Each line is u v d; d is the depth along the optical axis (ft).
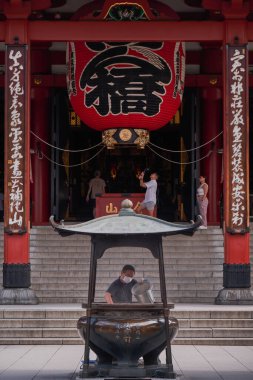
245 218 130.31
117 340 81.30
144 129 141.90
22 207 129.90
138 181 211.82
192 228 81.76
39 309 115.34
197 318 114.11
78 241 147.43
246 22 132.36
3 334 111.14
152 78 137.90
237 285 129.08
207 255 143.02
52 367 90.79
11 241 129.59
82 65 138.41
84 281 135.64
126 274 87.30
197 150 185.68
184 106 190.60
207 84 180.75
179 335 111.45
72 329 111.75
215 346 109.70
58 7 157.69
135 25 132.87
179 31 133.18
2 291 128.57
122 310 82.48
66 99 189.78
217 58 180.86
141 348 81.92
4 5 131.34
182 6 157.79
